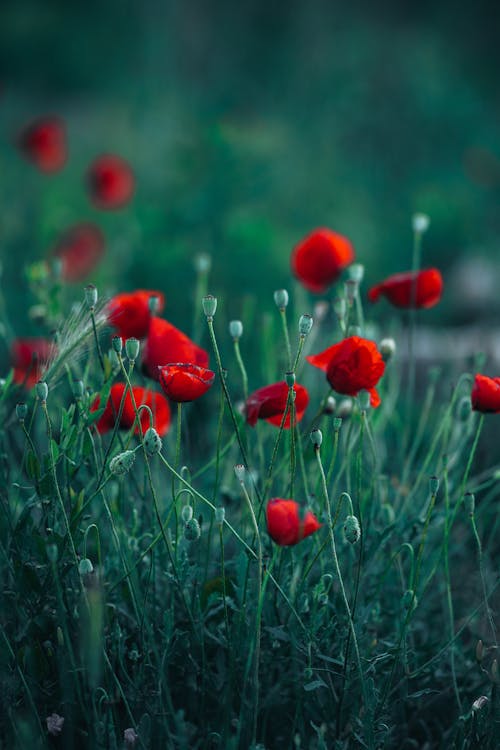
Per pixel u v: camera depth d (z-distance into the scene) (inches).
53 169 192.9
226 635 79.0
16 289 151.2
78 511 78.7
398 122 283.1
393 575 84.4
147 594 80.5
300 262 90.5
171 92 306.5
